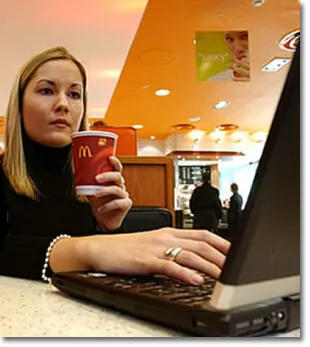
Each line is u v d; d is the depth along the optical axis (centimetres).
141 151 852
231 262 35
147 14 320
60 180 106
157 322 45
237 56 355
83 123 118
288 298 39
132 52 394
